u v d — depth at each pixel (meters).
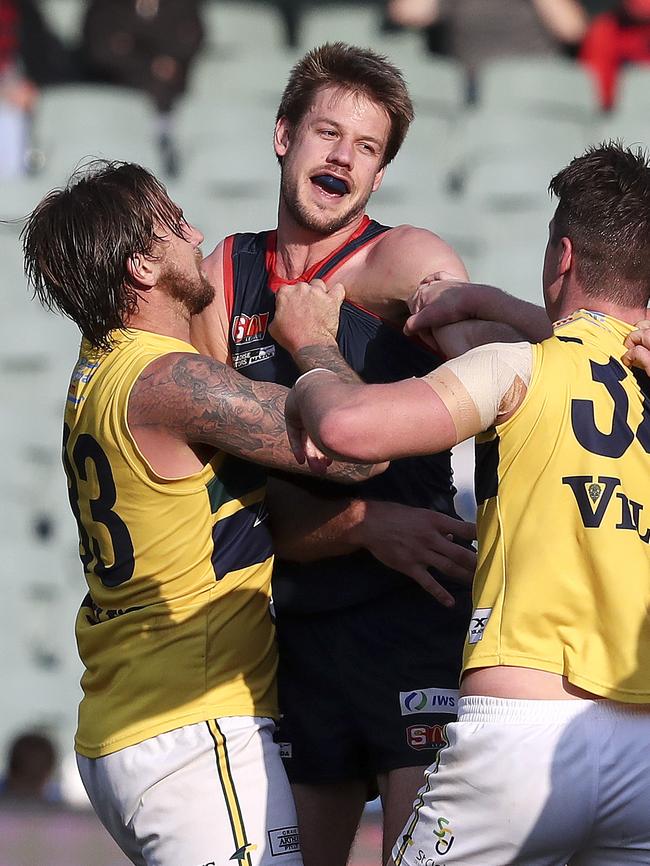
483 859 8.28
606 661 8.19
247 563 9.76
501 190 25.64
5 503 23.41
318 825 11.03
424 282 9.66
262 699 9.76
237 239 11.39
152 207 9.83
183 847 9.25
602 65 27.69
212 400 9.13
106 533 9.64
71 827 16.95
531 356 8.54
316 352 9.30
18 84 27.62
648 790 8.20
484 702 8.30
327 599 10.71
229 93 28.16
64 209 9.76
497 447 8.50
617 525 8.31
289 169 10.77
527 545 8.36
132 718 9.45
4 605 22.31
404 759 10.53
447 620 10.68
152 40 26.91
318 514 10.32
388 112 10.80
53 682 21.69
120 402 9.41
